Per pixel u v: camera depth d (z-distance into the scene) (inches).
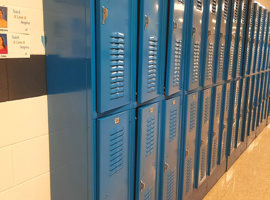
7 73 52.6
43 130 60.9
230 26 120.3
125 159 62.6
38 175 61.4
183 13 79.1
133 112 63.9
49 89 59.8
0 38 50.7
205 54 97.3
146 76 64.9
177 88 82.1
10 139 54.7
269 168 157.8
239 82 150.0
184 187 97.0
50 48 57.4
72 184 58.2
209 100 109.8
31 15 55.4
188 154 96.0
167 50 73.9
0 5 50.1
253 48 166.1
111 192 58.2
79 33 49.8
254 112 203.5
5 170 54.7
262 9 174.7
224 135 137.5
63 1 51.9
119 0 53.1
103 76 50.8
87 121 51.6
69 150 57.2
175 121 84.1
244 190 129.6
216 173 134.7
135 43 60.7
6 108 53.3
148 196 73.5
